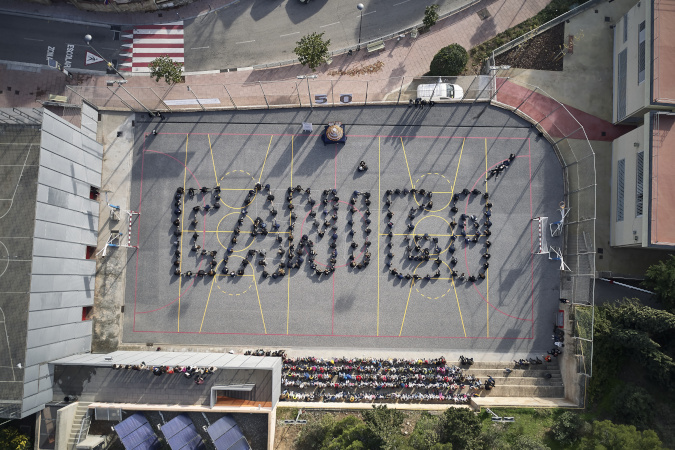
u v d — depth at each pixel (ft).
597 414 131.85
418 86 150.30
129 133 152.05
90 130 147.64
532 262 148.05
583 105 152.46
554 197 149.28
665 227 127.65
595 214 143.13
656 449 109.91
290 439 131.44
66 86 151.12
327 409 135.03
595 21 153.58
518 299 147.33
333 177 151.12
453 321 146.92
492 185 150.20
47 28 156.46
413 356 145.69
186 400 129.39
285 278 148.56
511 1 155.94
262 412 124.16
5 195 121.70
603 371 133.28
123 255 149.18
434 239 148.77
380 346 146.30
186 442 121.80
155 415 128.06
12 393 118.73
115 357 135.23
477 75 151.23
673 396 128.57
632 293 143.74
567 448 128.36
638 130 136.26
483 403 134.31
